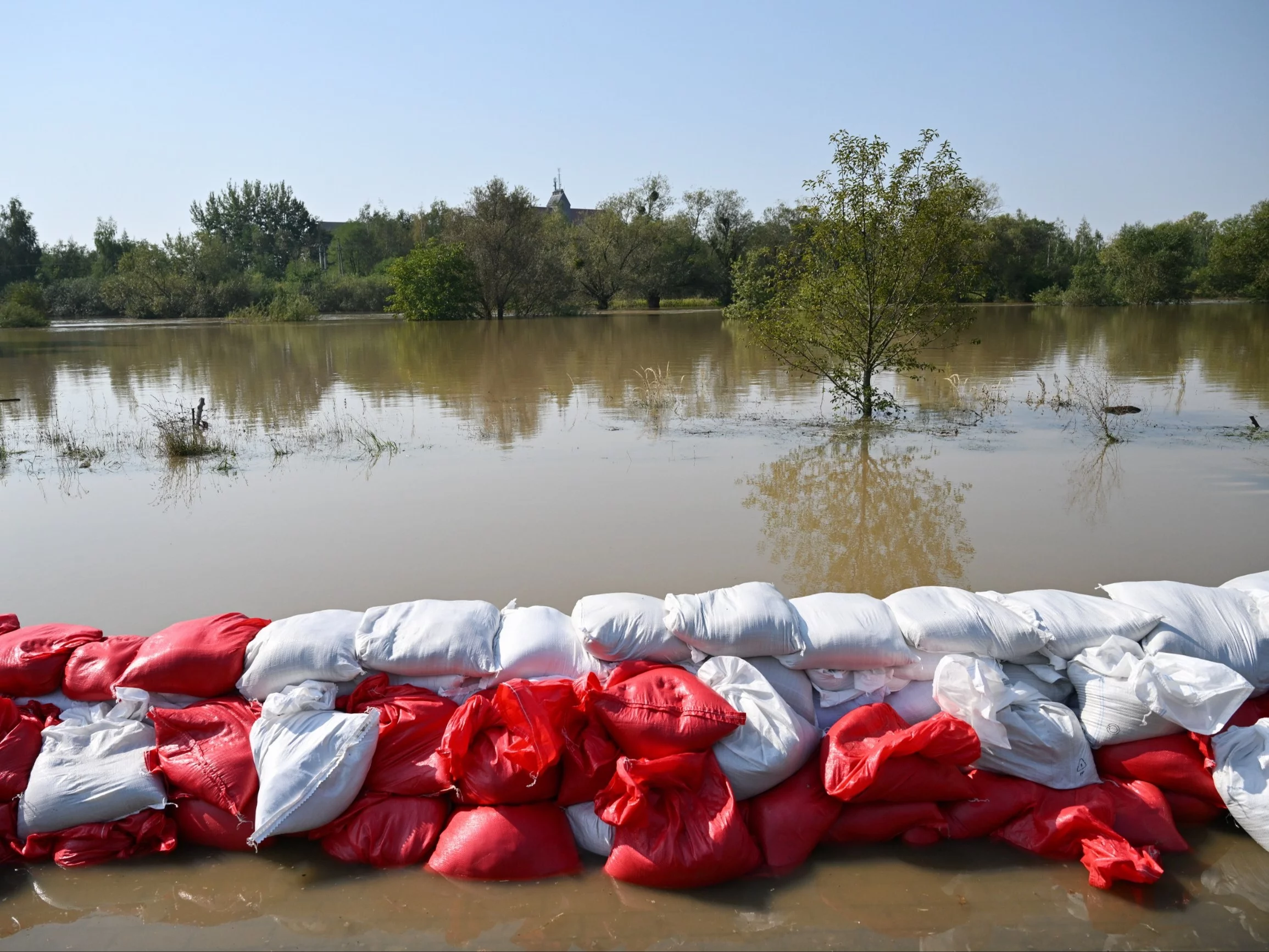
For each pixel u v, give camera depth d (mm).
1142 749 3674
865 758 3535
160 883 3395
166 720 3799
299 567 6375
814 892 3273
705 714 3549
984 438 11164
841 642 3895
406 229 78125
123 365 22000
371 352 24812
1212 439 10859
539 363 21109
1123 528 7082
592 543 6812
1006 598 4211
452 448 10727
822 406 14008
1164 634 3910
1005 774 3654
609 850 3447
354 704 3881
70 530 7441
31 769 3707
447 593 5809
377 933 3090
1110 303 50719
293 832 3521
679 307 59406
